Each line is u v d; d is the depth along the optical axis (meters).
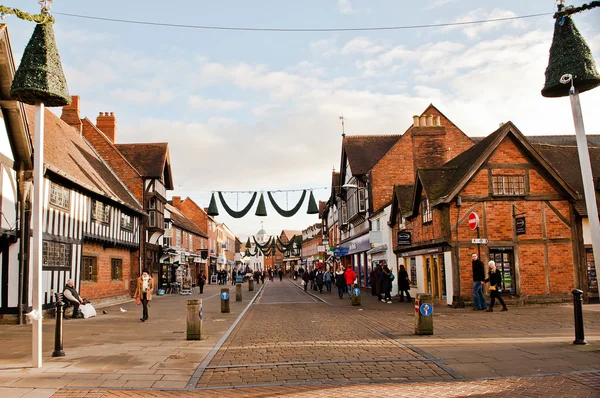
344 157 35.34
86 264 19.98
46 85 7.88
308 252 82.69
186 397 6.13
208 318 15.47
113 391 6.44
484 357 8.06
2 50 12.88
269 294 30.55
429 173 19.17
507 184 17.44
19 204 14.33
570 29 8.92
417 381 6.71
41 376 7.26
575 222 17.44
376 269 21.86
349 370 7.42
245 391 6.39
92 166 24.25
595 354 8.05
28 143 14.25
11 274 14.20
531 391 6.06
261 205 24.05
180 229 42.88
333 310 17.80
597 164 20.48
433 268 19.05
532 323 12.10
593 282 17.47
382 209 25.36
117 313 17.50
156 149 30.33
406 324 12.70
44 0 8.13
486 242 16.86
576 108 8.87
